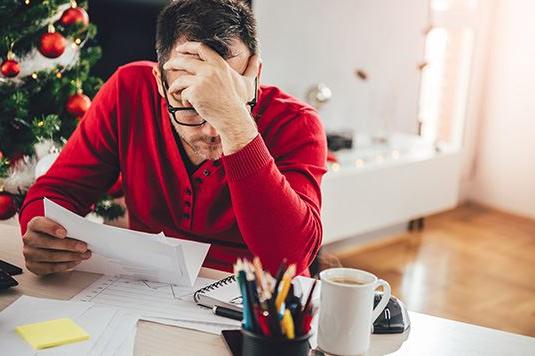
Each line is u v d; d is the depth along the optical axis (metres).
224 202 1.51
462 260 3.49
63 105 2.02
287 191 1.30
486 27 4.23
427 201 3.72
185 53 1.25
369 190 3.34
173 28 1.31
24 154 1.95
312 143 1.51
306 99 3.39
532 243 3.82
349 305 1.04
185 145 1.49
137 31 2.43
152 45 2.47
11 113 1.90
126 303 1.21
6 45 1.88
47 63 2.24
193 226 1.54
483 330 1.19
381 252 3.53
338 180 3.15
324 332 1.06
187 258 1.27
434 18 3.87
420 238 3.77
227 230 1.52
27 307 1.16
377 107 3.71
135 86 1.57
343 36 3.46
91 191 1.61
